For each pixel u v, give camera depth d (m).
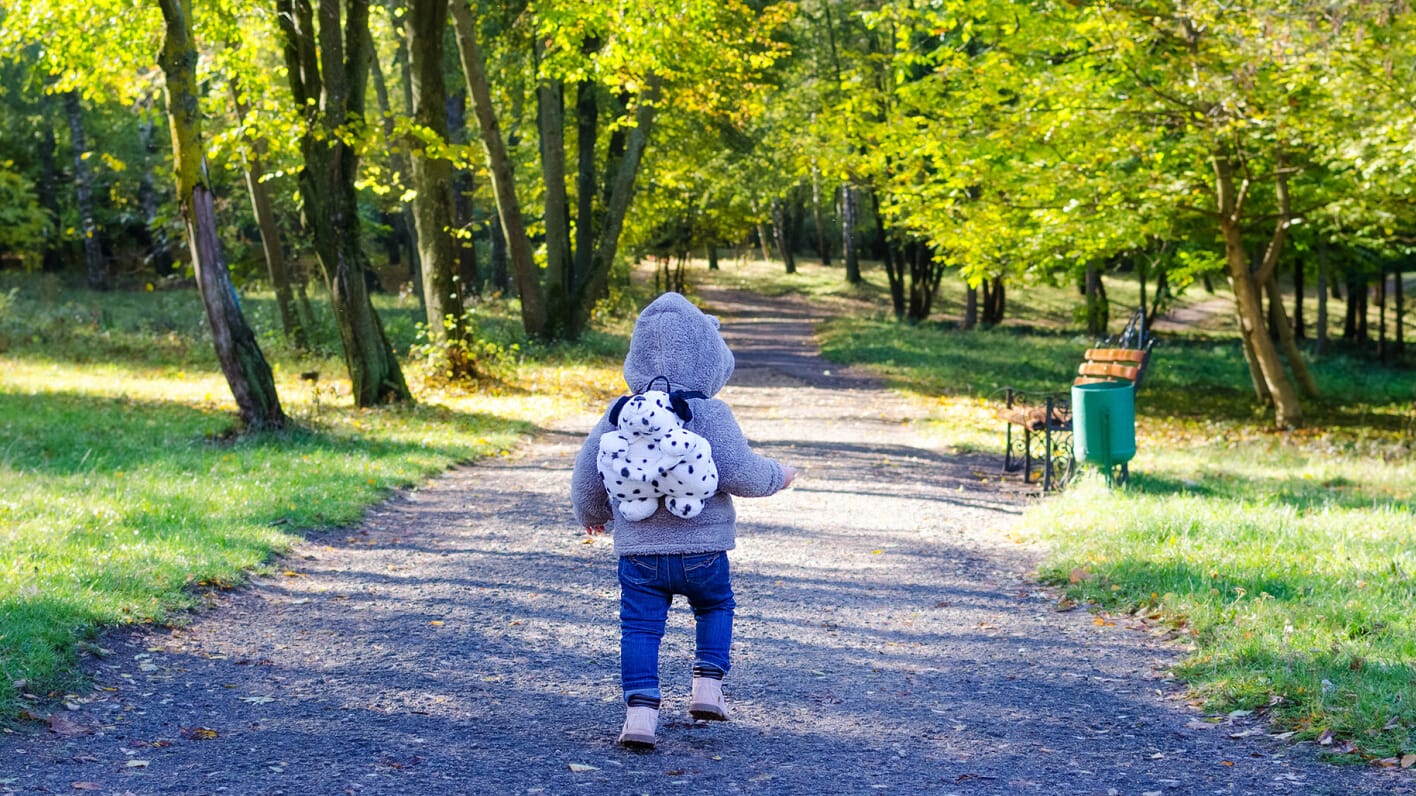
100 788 3.34
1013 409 11.96
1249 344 21.42
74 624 4.98
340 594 6.31
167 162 29.30
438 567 7.07
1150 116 15.75
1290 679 4.54
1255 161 17.23
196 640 5.23
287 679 4.72
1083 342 34.12
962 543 8.17
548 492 10.18
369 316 15.25
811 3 36.12
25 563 5.91
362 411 14.76
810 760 3.87
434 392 17.72
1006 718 4.40
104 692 4.36
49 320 24.69
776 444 13.71
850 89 18.06
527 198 32.53
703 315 4.16
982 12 15.99
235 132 13.51
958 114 16.84
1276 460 13.74
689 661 5.25
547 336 25.52
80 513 7.42
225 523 7.59
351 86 14.40
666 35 17.52
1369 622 5.36
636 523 3.93
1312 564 6.71
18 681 4.18
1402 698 4.17
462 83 27.14
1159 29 14.87
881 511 9.38
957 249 18.50
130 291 38.16
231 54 15.59
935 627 5.91
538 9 17.25
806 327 39.59
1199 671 4.89
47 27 14.52
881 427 15.88
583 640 5.55
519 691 4.68
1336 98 13.66
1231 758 3.86
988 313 40.38
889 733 4.20
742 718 4.38
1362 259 27.81
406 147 15.59
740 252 70.19
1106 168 16.91
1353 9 13.08
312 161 14.75
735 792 3.52
